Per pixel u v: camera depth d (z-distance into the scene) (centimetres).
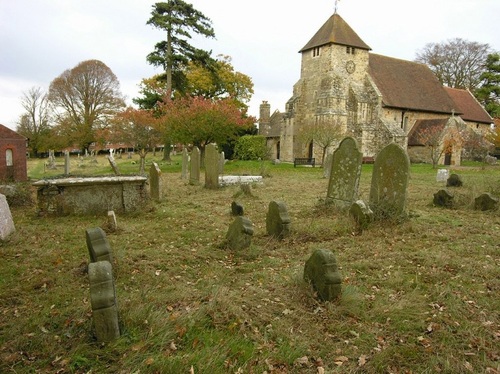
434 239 702
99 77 4512
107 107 4506
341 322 393
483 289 474
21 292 466
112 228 755
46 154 4791
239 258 606
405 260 579
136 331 358
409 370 319
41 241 684
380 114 3453
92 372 306
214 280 504
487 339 362
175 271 541
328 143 2967
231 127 2589
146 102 3127
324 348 350
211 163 1434
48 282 496
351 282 498
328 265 440
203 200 1177
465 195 1095
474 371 315
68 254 611
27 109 4403
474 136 3462
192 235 739
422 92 3881
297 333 373
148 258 589
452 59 5122
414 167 2942
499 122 3491
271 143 4178
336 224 776
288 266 565
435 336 367
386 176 841
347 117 3453
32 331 373
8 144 1772
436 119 3681
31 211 966
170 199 1195
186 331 360
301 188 1498
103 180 929
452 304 424
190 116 2477
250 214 955
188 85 3344
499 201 973
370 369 320
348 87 3462
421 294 461
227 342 346
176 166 2795
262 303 430
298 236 711
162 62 3016
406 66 4019
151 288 467
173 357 317
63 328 373
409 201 1165
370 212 766
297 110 3638
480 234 736
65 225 809
